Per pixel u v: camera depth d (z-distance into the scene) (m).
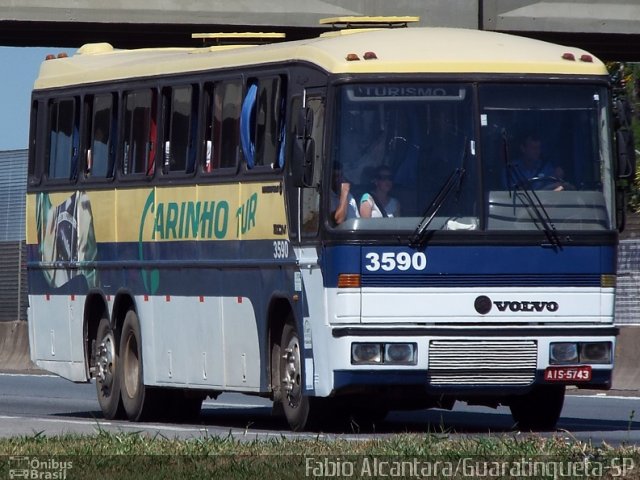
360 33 43.44
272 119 42.97
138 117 49.66
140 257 49.12
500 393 40.41
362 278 39.56
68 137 53.69
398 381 39.66
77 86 53.22
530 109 40.94
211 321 45.59
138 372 49.53
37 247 55.75
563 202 40.75
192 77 46.88
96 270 51.66
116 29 67.38
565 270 40.62
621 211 41.50
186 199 46.78
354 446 33.12
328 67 40.41
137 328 49.44
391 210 39.84
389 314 39.66
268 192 42.78
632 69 88.94
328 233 39.72
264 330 43.06
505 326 40.09
